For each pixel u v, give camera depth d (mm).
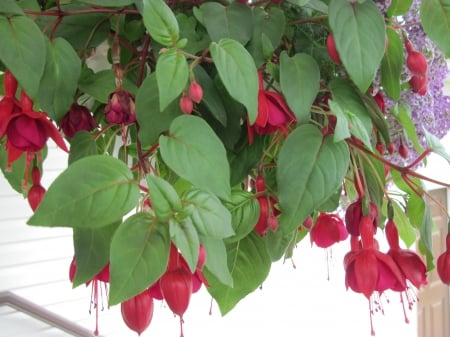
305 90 562
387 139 648
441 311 2617
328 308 1837
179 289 465
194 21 615
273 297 1731
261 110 554
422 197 638
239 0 585
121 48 708
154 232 445
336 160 542
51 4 660
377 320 1987
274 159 746
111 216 438
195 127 495
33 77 472
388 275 571
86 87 581
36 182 654
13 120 501
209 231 459
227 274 488
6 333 1381
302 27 686
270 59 582
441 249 2201
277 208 678
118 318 1523
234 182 654
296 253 1754
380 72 658
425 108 741
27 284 1383
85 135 568
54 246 1425
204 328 1628
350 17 538
